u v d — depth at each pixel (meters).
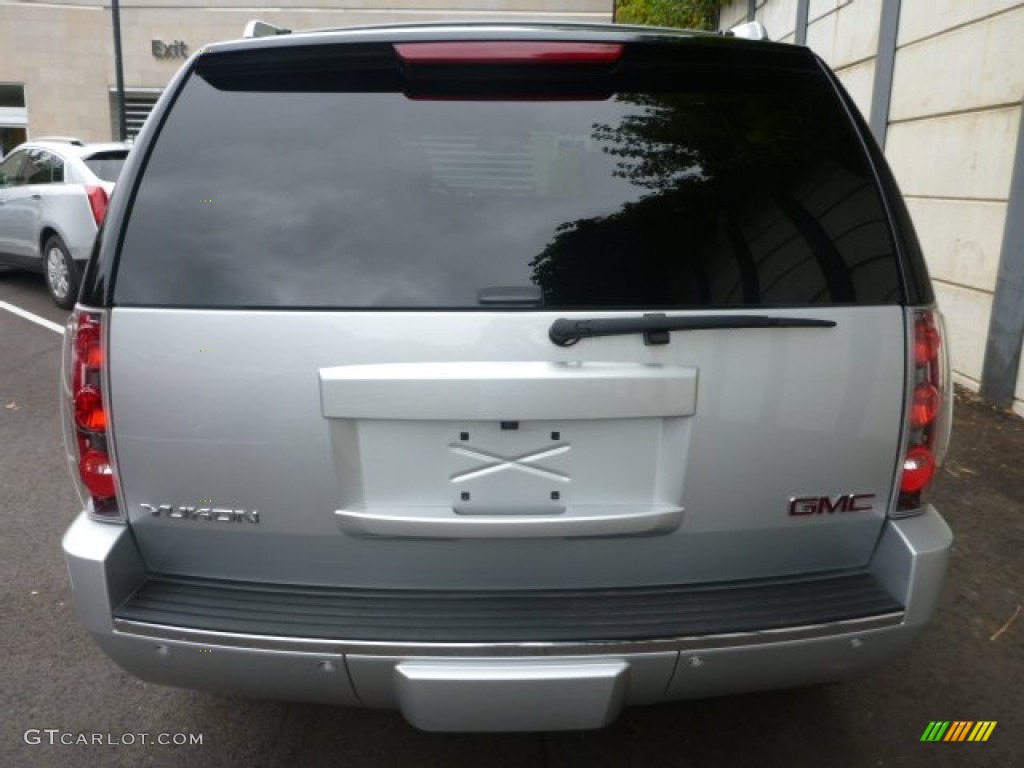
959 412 5.68
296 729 2.69
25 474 4.65
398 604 1.99
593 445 1.96
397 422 1.94
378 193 2.02
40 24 21.03
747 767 2.54
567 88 2.14
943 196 6.46
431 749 2.61
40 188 8.92
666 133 2.12
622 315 1.93
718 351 1.94
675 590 2.05
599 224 2.01
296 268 1.95
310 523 1.99
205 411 1.95
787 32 10.08
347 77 2.14
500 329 1.90
